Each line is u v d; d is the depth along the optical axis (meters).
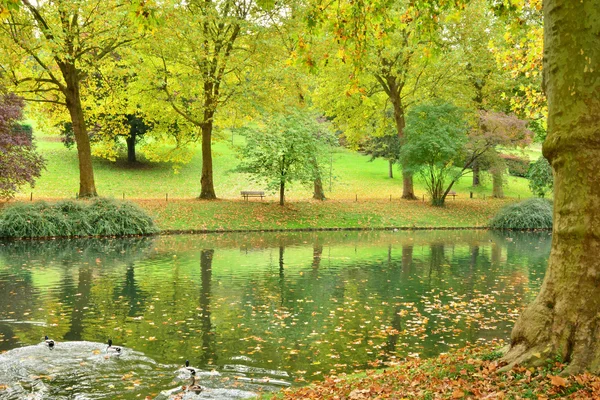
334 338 10.51
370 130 43.03
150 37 26.47
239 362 9.06
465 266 19.33
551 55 5.69
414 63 35.41
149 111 34.22
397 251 23.16
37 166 29.64
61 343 9.84
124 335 10.55
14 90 27.66
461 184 50.66
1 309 12.47
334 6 9.30
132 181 45.44
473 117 39.16
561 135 5.55
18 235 25.33
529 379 5.45
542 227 33.66
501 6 9.76
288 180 33.38
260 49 29.39
